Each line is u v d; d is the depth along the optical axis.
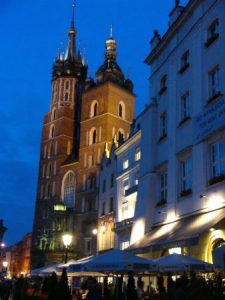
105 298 19.05
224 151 22.22
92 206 84.12
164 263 17.25
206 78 24.98
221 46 23.70
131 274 17.39
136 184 48.06
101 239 69.19
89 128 92.19
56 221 88.94
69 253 82.94
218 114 22.75
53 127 103.75
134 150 49.72
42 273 25.36
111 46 101.12
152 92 34.41
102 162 75.06
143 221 30.20
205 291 13.10
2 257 109.44
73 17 117.06
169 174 28.23
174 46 30.64
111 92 92.50
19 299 23.30
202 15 26.52
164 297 15.48
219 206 21.55
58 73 108.44
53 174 98.38
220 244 20.80
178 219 25.86
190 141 25.95
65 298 16.45
